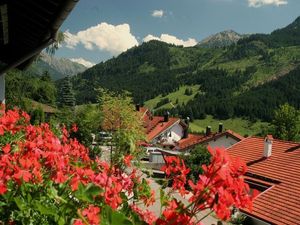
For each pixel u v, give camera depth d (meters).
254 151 27.17
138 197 3.29
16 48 7.77
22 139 4.15
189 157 28.23
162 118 62.00
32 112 25.97
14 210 2.07
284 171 22.91
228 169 1.69
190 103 170.62
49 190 2.04
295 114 55.03
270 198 20.00
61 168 2.67
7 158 2.59
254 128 134.88
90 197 1.71
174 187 2.50
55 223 1.96
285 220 17.86
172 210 1.72
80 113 30.16
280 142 26.70
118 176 3.00
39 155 2.78
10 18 5.73
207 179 1.70
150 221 2.35
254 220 18.86
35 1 4.52
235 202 1.67
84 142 26.72
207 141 44.75
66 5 3.92
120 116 30.91
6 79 24.25
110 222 1.49
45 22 5.30
